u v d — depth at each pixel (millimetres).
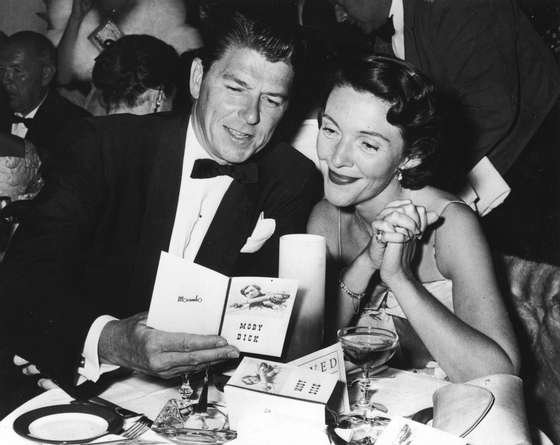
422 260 2070
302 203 2166
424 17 2854
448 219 2002
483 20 2801
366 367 1422
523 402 1360
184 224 2047
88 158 1907
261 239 2102
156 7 4047
